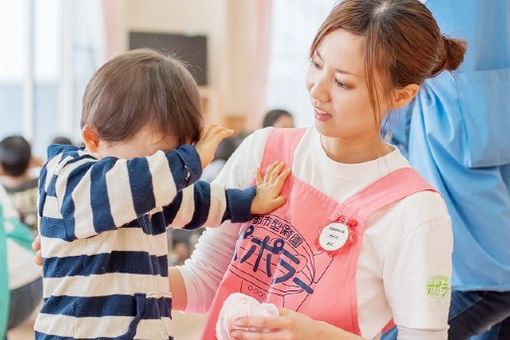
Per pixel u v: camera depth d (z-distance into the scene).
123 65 1.28
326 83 1.23
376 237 1.25
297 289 1.28
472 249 1.68
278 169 1.40
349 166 1.32
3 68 6.68
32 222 3.88
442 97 1.67
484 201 1.68
